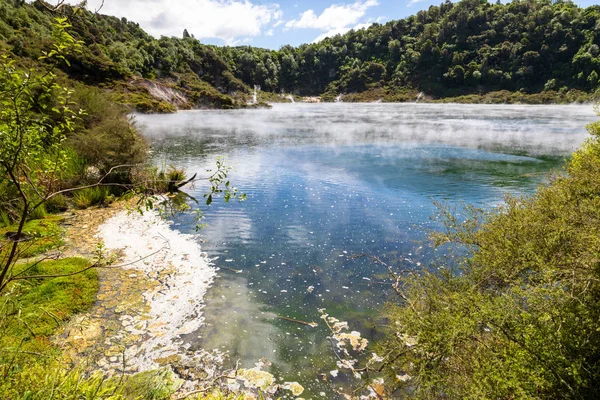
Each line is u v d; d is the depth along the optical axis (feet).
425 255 22.94
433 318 10.43
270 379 13.25
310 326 16.42
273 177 45.47
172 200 35.17
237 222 29.66
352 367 13.91
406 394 12.39
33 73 7.73
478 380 8.48
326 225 28.91
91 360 13.66
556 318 8.29
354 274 21.08
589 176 13.24
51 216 29.25
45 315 15.65
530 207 13.56
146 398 11.46
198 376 13.32
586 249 9.63
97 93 51.47
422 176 45.55
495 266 11.78
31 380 8.84
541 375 7.93
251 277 20.80
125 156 37.37
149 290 19.11
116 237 25.82
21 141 7.58
